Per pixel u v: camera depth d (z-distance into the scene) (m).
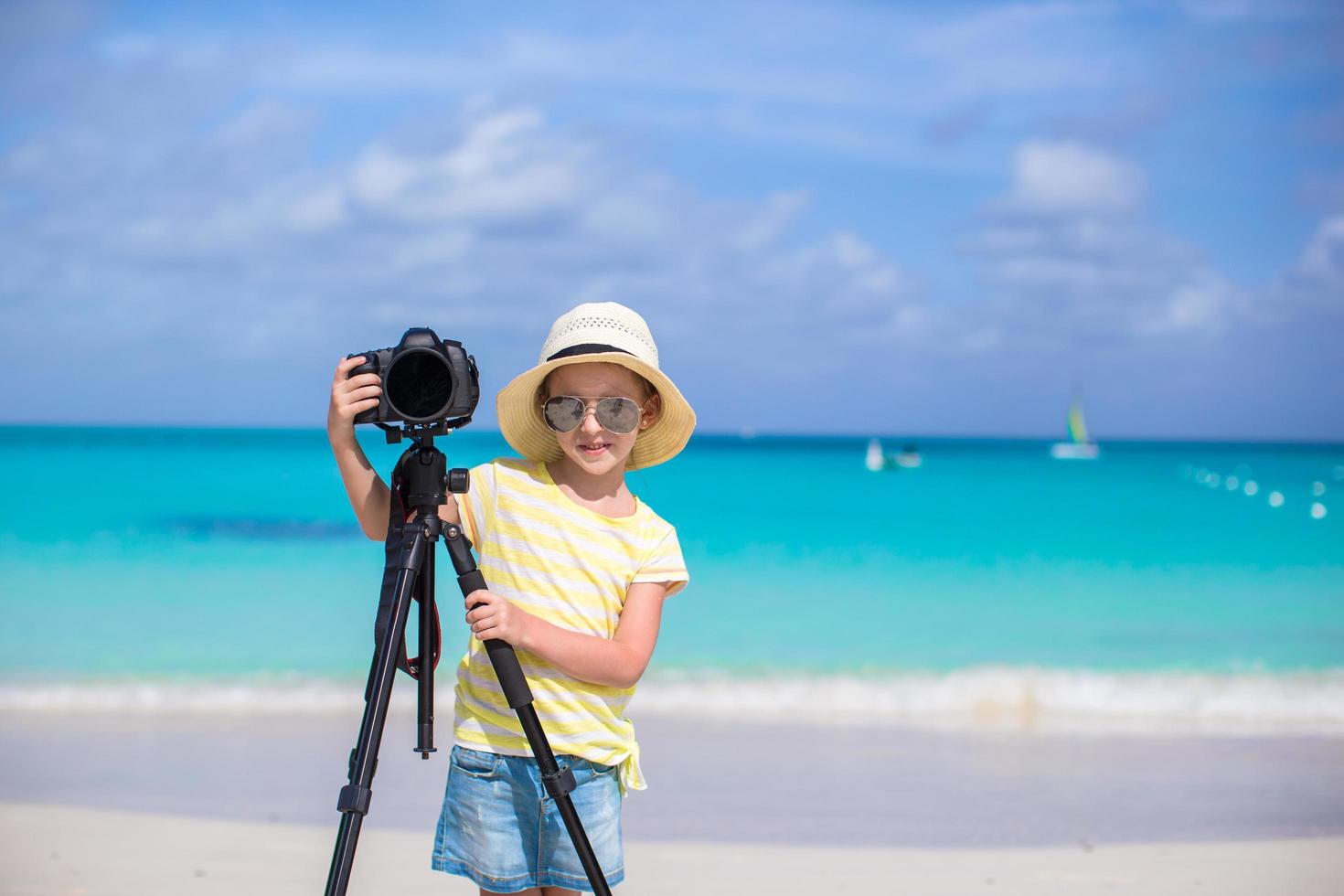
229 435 81.62
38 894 4.02
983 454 73.88
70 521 19.39
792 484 34.75
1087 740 6.73
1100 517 23.44
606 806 2.35
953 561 16.28
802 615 12.00
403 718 6.98
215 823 4.93
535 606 2.31
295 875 4.30
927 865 4.48
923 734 6.84
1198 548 17.95
